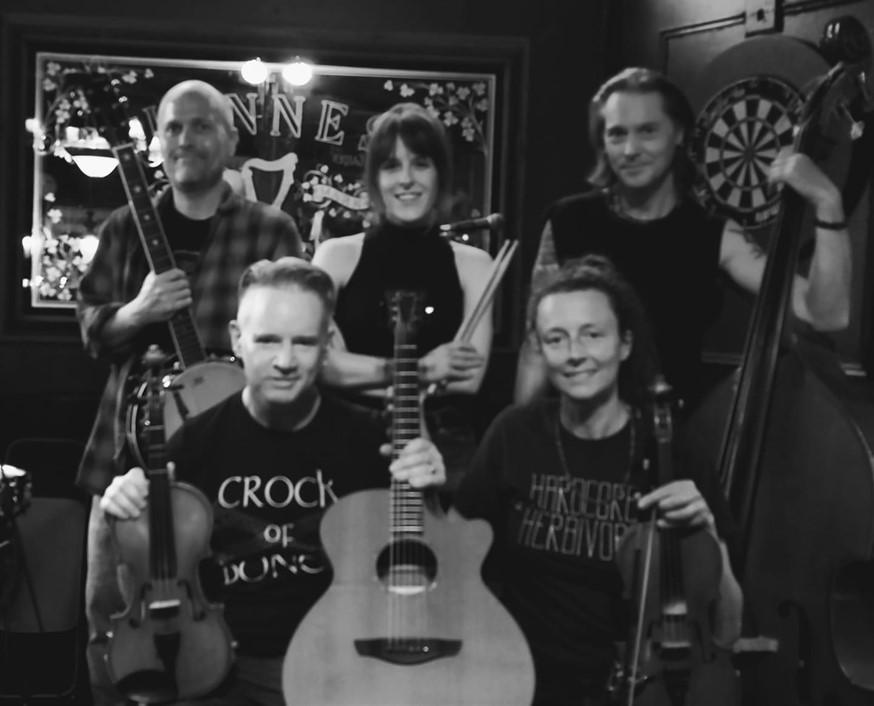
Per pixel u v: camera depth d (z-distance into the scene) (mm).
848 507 3305
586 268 3148
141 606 2904
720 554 2953
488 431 3158
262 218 3904
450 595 2904
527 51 4668
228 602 2971
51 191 4543
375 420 3078
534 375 3566
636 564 2961
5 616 3730
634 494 3039
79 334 4570
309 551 2988
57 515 3781
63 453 4270
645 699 2930
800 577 3377
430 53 4648
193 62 4566
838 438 3336
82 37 4508
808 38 3832
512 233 4684
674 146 3680
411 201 3629
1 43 4480
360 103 4645
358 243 3637
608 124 3684
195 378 3508
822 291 3471
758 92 3900
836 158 3568
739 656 3082
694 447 3119
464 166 4691
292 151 4625
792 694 3383
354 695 2852
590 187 4730
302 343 2938
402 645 2873
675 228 3684
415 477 2896
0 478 3637
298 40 4590
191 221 3871
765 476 3449
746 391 3438
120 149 3797
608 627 3020
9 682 4016
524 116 4676
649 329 3314
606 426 3088
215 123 3844
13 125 4508
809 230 3613
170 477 2924
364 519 2912
